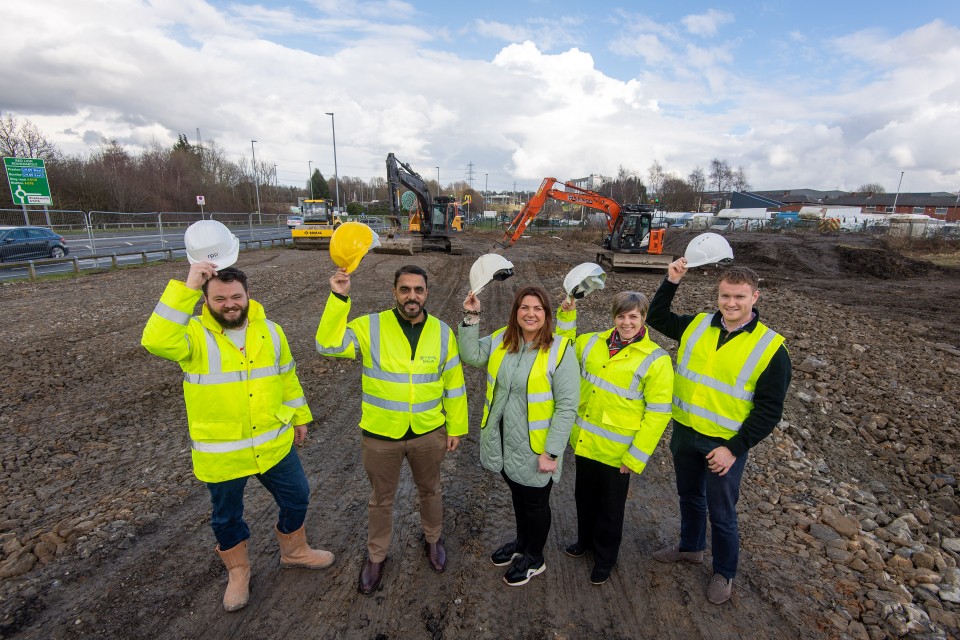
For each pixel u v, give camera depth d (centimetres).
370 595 280
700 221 5088
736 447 252
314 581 289
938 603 279
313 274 1467
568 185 1900
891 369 689
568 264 2028
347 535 333
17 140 3209
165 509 353
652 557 317
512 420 267
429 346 268
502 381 269
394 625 260
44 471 399
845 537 340
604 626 263
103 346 730
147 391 568
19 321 862
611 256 1877
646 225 1852
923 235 3002
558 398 260
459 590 285
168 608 266
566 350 262
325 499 376
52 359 667
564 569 305
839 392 597
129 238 2283
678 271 288
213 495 248
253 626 257
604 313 1050
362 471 420
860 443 488
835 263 2014
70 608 262
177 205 4084
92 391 566
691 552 306
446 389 284
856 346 784
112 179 3381
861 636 255
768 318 974
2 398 538
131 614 261
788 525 352
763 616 270
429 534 298
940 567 309
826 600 280
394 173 2034
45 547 305
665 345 817
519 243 3184
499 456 275
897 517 374
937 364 722
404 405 262
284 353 264
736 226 4628
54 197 2950
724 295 256
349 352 265
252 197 5422
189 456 432
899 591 287
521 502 285
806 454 464
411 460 278
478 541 329
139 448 445
